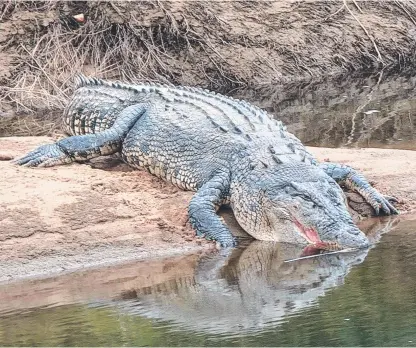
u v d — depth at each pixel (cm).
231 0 4988
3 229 1992
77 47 4388
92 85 2728
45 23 4412
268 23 4956
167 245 2041
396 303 1563
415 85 4512
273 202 2077
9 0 4450
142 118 2452
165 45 4622
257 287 1725
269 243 2086
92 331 1513
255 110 2458
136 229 2070
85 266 1944
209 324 1518
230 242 2061
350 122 3512
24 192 2147
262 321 1520
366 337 1420
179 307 1620
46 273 1908
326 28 5091
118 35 4500
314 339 1422
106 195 2180
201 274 1844
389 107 3853
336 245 1986
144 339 1452
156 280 1814
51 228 2022
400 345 1370
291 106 4000
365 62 5078
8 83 4166
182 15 4688
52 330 1523
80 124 2656
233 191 2172
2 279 1872
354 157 2605
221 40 4747
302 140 3139
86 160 2441
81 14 4500
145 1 4634
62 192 2158
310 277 1775
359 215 2244
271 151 2200
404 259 1852
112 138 2422
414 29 5300
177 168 2295
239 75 4647
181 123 2356
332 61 4975
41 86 4159
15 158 2461
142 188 2277
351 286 1688
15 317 1608
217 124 2311
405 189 2355
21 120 3756
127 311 1612
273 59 4812
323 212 2031
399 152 2658
